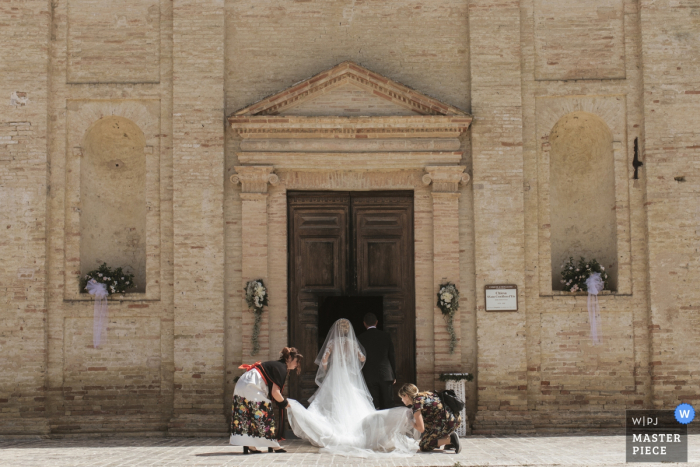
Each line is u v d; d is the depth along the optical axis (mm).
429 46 14820
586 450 11078
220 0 14633
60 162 14391
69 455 10750
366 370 12781
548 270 14445
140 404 14039
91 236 14828
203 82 14438
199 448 11539
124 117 14570
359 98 14594
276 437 11117
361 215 14758
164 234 14328
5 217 14141
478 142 14438
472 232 14375
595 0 14875
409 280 14594
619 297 14297
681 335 14086
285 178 14484
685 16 14680
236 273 14250
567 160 15266
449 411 10992
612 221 14680
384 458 10234
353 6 14875
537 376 14195
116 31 14719
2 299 14000
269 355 14078
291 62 14742
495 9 14703
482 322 14102
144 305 14195
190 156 14289
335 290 14602
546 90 14680
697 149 14391
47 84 14414
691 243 14242
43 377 13859
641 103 14602
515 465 9562
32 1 14570
